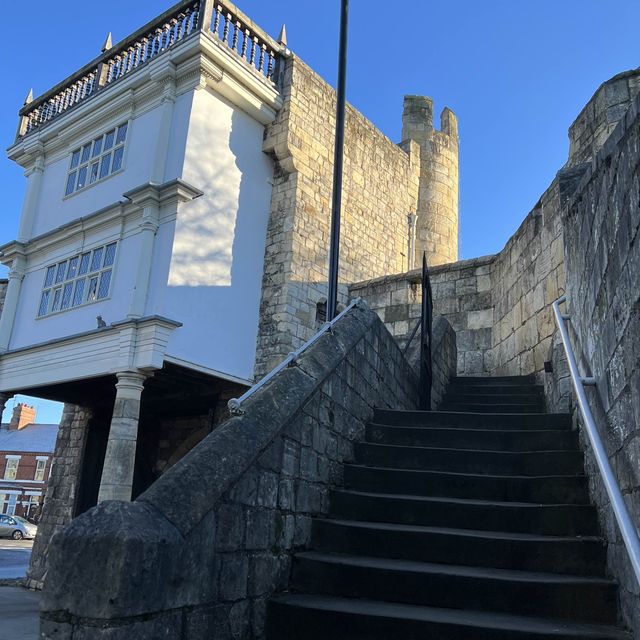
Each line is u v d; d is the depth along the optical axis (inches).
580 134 418.0
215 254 502.0
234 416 141.7
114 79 547.8
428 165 866.1
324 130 613.0
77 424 627.5
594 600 128.3
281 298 532.7
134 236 482.3
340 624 125.6
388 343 270.8
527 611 130.0
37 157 619.2
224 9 523.8
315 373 178.7
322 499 174.2
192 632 105.2
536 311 347.3
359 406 221.0
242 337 519.2
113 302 475.8
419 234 821.2
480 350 432.1
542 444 206.5
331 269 267.3
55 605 88.2
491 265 442.3
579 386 136.6
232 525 123.4
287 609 130.5
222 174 518.9
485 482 181.3
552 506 159.2
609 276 114.1
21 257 591.2
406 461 203.3
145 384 528.4
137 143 514.6
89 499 599.2
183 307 466.6
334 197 277.0
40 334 538.6
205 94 510.0
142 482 609.0
